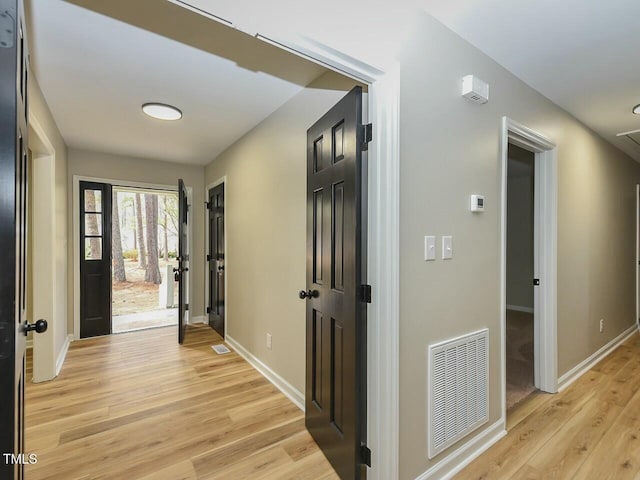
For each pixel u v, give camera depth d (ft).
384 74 4.58
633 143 11.37
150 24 5.44
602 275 10.84
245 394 8.18
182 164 15.15
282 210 8.50
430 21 5.10
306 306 6.77
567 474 5.34
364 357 4.93
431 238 5.16
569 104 8.25
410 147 4.83
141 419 6.98
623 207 12.47
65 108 8.74
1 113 2.41
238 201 11.48
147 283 30.71
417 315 4.98
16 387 2.65
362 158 4.90
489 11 4.98
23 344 3.41
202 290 15.64
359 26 4.29
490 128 6.24
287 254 8.24
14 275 2.47
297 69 6.84
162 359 10.57
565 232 8.72
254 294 10.10
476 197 5.86
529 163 15.26
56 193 9.73
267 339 9.23
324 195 6.00
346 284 5.13
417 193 4.95
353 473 4.90
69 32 5.60
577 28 5.37
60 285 10.45
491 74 6.23
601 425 6.76
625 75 6.88
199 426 6.73
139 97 8.16
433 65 5.17
